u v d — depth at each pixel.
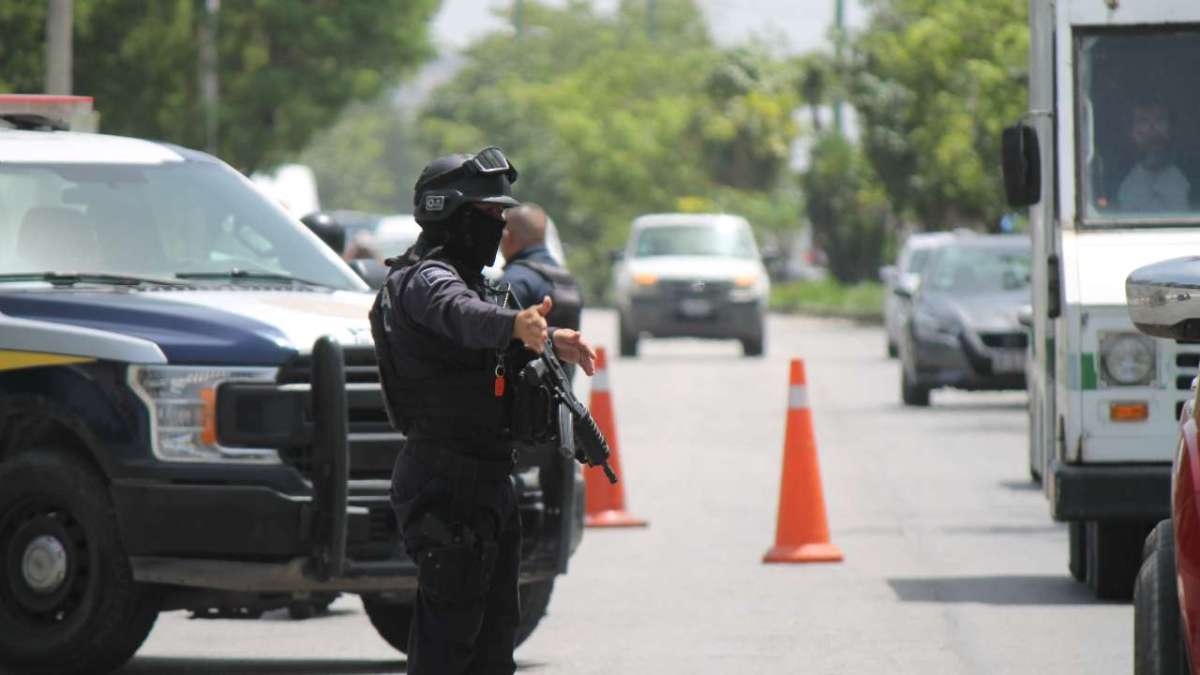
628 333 79.69
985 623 23.33
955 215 103.50
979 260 55.47
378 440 19.38
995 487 37.53
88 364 19.56
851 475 39.66
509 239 27.06
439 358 14.46
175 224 21.75
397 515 14.88
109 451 19.34
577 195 185.88
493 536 14.75
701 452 44.56
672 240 81.75
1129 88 24.61
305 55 100.69
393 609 21.92
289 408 19.17
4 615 19.94
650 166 181.62
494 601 15.02
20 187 21.50
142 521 19.23
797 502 28.47
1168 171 24.48
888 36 91.81
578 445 14.99
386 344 14.66
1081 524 26.05
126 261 21.39
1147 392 23.70
